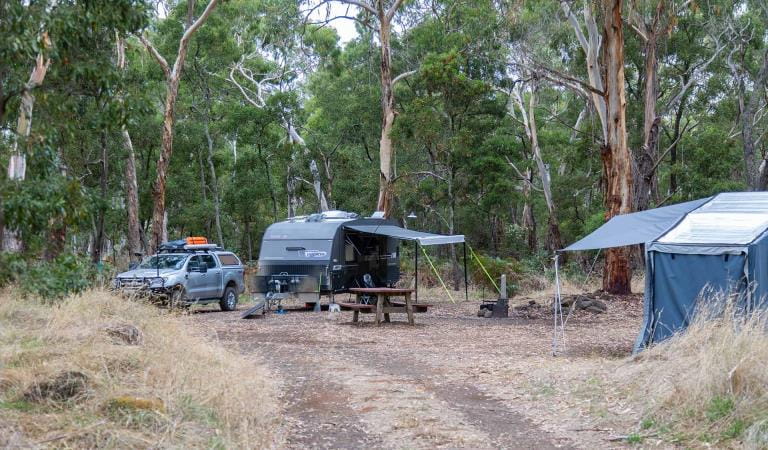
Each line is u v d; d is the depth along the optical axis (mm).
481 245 39688
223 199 39469
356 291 17438
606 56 24094
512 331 15977
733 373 7258
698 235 11133
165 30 34812
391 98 31375
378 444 6832
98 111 10680
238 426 6785
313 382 9695
